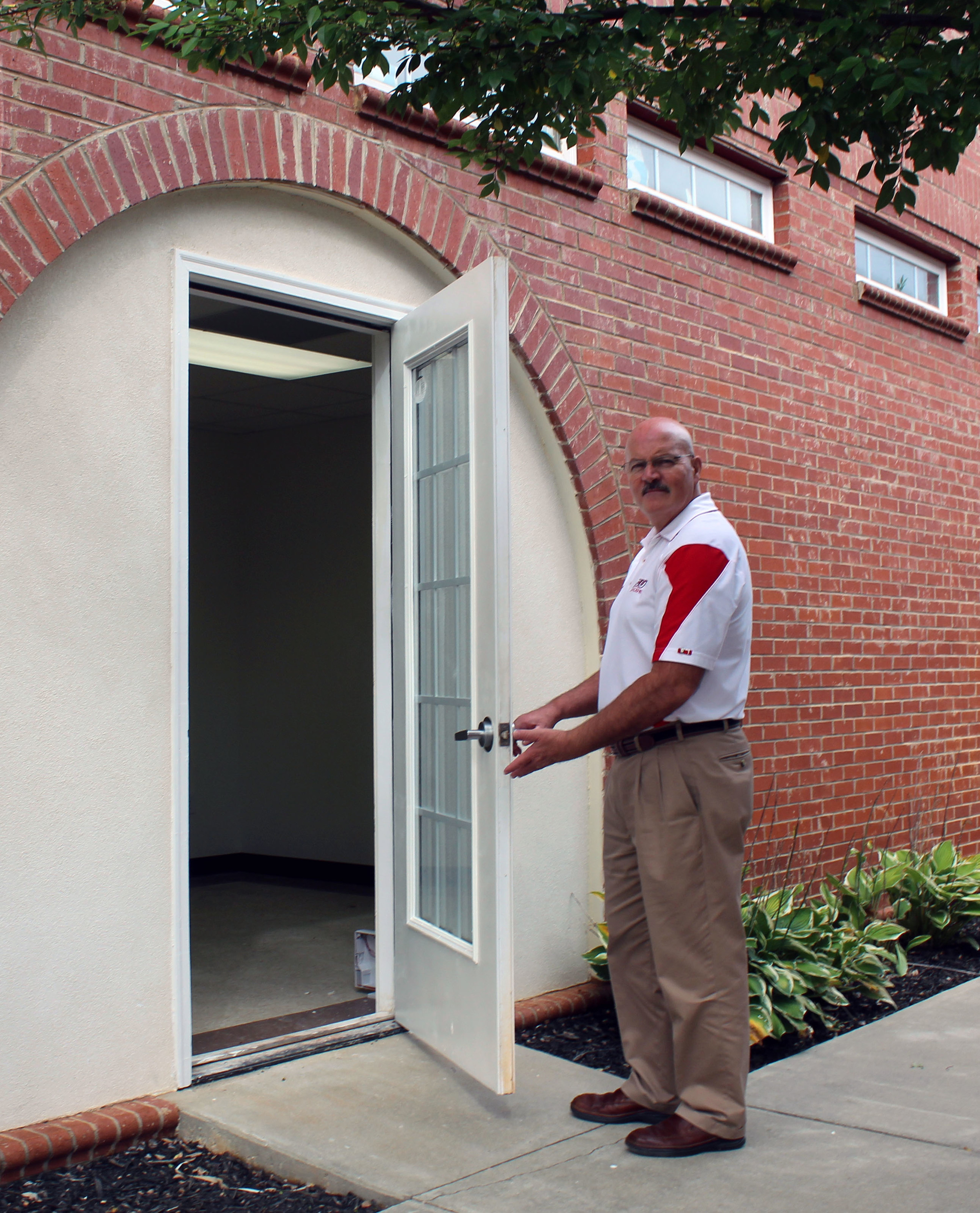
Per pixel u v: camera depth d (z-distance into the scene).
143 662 3.37
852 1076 3.55
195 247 3.56
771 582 5.60
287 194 3.80
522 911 4.39
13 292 3.07
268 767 7.71
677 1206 2.60
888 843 6.23
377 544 4.19
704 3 2.92
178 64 3.46
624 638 3.15
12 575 3.12
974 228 7.48
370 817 7.25
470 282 3.45
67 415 3.25
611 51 2.80
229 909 6.33
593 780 4.67
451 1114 3.21
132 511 3.37
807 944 4.44
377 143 3.97
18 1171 2.92
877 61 2.71
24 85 3.13
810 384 5.93
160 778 3.39
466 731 3.34
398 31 2.82
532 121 3.39
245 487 7.88
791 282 5.87
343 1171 2.83
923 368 6.83
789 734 5.64
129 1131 3.12
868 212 6.49
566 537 4.72
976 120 2.79
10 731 3.10
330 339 5.53
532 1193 2.69
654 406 5.01
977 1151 2.90
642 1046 3.14
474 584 3.38
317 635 7.55
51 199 3.15
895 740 6.35
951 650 6.90
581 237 4.73
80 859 3.21
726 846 2.93
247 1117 3.18
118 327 3.37
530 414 4.60
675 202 5.45
